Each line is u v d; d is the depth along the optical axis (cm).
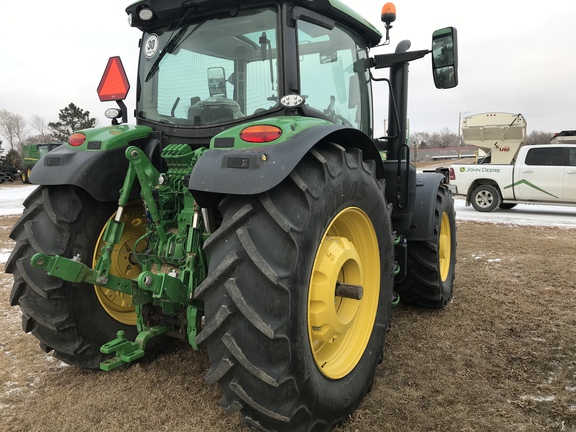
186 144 269
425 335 342
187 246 232
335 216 218
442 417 235
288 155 188
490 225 914
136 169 248
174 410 239
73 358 271
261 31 248
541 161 1095
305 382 195
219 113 264
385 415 238
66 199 260
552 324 360
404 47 341
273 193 191
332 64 290
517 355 306
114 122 306
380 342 264
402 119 332
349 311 248
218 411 238
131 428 225
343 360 240
